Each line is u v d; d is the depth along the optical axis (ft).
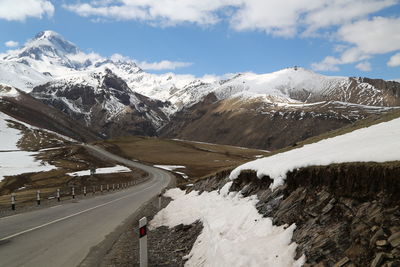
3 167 294.46
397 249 13.80
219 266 20.85
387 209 15.93
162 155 561.02
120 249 35.04
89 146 567.18
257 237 22.75
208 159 554.46
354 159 20.02
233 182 41.55
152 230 46.32
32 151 426.92
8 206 77.00
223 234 26.45
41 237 39.22
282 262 18.07
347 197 18.89
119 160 416.05
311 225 19.38
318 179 22.40
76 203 84.07
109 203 84.17
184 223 42.50
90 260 30.17
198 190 63.82
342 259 15.52
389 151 18.56
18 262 28.68
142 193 126.93
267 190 28.76
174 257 30.68
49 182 233.55
